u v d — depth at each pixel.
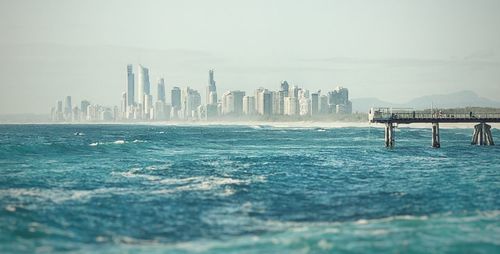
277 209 52.12
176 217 48.12
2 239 39.72
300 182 71.56
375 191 63.84
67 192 60.53
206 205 53.59
